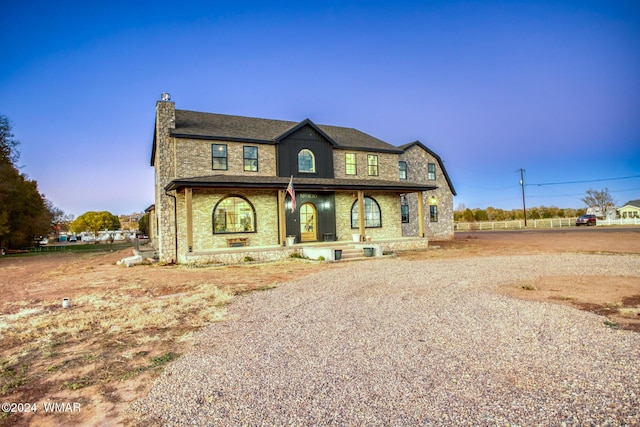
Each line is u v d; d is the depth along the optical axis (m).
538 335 5.17
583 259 13.52
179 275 12.30
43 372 4.40
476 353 4.57
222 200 17.53
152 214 26.59
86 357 4.84
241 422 3.15
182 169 17.00
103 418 3.32
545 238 25.81
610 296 7.50
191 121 19.11
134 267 15.61
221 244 17.27
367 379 3.92
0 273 16.38
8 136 34.88
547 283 9.02
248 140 18.33
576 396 3.44
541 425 2.97
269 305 7.44
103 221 81.25
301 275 11.53
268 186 16.47
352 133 25.05
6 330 6.19
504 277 9.99
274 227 18.47
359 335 5.40
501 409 3.24
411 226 25.69
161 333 5.77
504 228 52.03
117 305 7.83
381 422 3.08
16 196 35.09
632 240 21.42
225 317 6.60
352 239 20.12
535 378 3.84
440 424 3.03
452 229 27.92
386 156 23.22
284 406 3.40
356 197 21.14
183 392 3.75
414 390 3.64
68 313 7.23
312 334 5.50
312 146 20.19
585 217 46.09
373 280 10.12
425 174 26.89
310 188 17.44
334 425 3.06
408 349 4.77
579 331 5.28
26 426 3.23
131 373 4.29
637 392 3.46
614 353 4.43
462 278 9.98
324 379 3.95
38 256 28.06
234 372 4.20
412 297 7.79
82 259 22.86
